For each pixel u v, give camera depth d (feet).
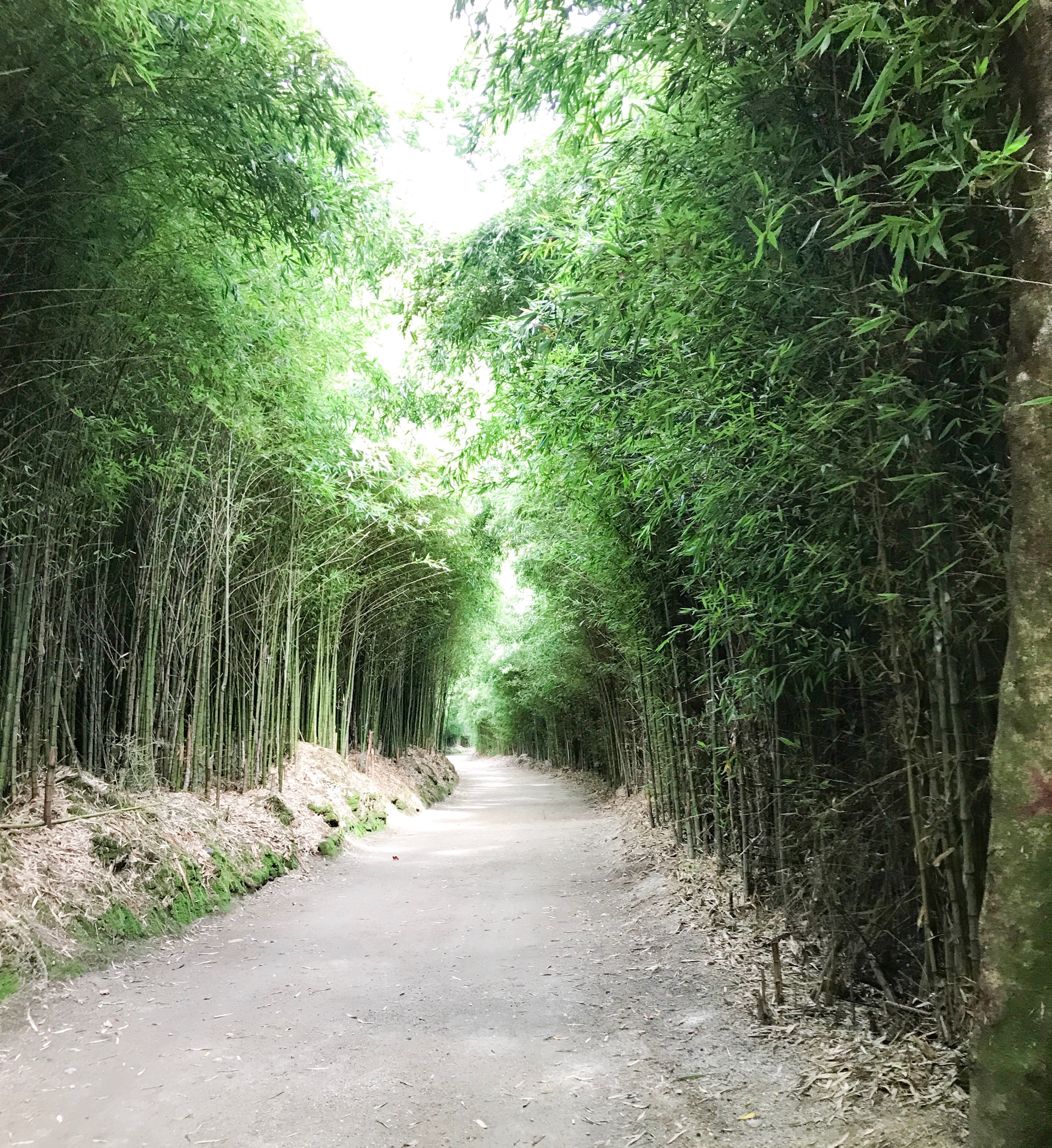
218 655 23.07
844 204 6.27
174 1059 9.08
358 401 22.79
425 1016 10.46
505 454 20.43
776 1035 9.07
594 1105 7.80
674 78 7.91
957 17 5.45
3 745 13.71
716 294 8.01
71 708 17.58
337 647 34.99
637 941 13.88
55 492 13.43
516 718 80.48
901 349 7.28
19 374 12.05
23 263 11.24
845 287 7.63
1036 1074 4.82
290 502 24.07
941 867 7.92
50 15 9.07
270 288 15.88
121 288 12.33
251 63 10.77
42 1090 8.30
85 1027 10.10
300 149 13.91
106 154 10.92
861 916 9.21
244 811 21.71
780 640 10.30
